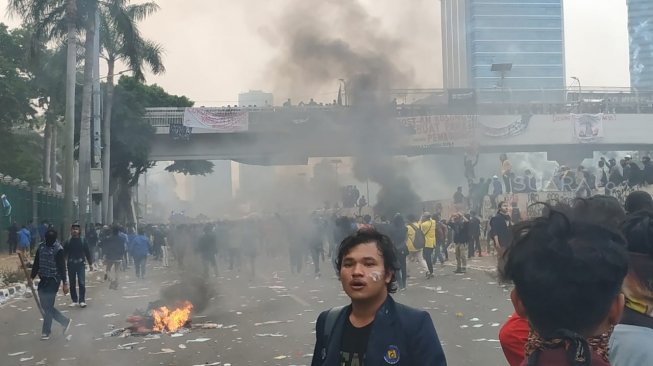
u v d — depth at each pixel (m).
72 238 14.45
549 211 1.91
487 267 20.11
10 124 47.66
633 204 4.45
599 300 1.79
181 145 50.78
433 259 22.59
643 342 2.16
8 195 35.25
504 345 2.83
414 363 2.72
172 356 8.51
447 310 11.62
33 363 8.56
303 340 9.28
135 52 37.81
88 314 13.18
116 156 48.53
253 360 8.05
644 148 52.72
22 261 10.60
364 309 2.82
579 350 1.75
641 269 2.36
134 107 48.25
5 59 45.97
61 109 49.09
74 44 28.36
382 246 2.87
